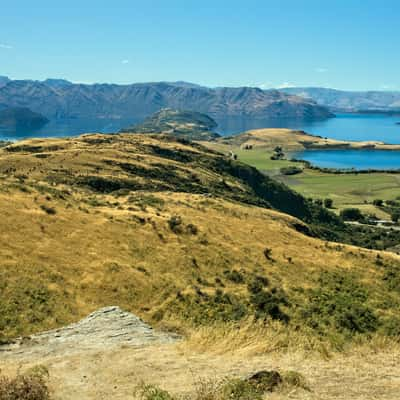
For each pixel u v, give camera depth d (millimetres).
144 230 52156
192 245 52031
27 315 27672
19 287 31062
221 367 13750
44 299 30500
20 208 46031
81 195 70625
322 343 16422
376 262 63188
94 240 44750
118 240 46625
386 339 17188
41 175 142125
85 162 167250
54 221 45844
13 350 18594
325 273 55094
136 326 22547
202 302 36625
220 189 173000
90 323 22953
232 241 58344
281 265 54438
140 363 14891
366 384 11844
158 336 20594
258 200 176250
